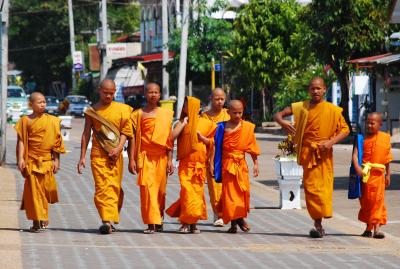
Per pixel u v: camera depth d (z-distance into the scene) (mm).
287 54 75688
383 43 62938
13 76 154625
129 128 22531
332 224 24500
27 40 139625
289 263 18656
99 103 22578
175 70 73688
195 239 21922
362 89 61312
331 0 61469
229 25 75750
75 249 20016
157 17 116250
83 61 131750
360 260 19094
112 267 17906
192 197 22703
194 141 22703
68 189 32531
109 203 22391
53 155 22906
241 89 79625
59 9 136125
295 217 25938
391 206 28172
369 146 22281
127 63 108000
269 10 76000
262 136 70562
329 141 21938
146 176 22609
